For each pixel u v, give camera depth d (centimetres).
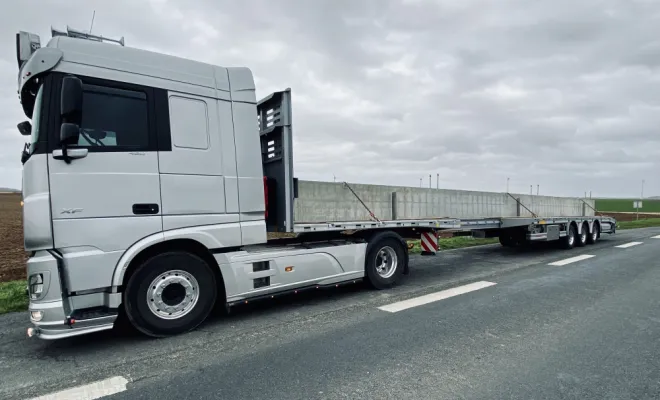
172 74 441
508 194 1102
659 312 505
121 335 434
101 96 394
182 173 437
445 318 478
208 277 455
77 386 312
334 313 509
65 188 370
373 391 293
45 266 361
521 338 407
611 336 412
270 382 311
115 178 395
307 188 590
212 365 347
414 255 1077
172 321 429
